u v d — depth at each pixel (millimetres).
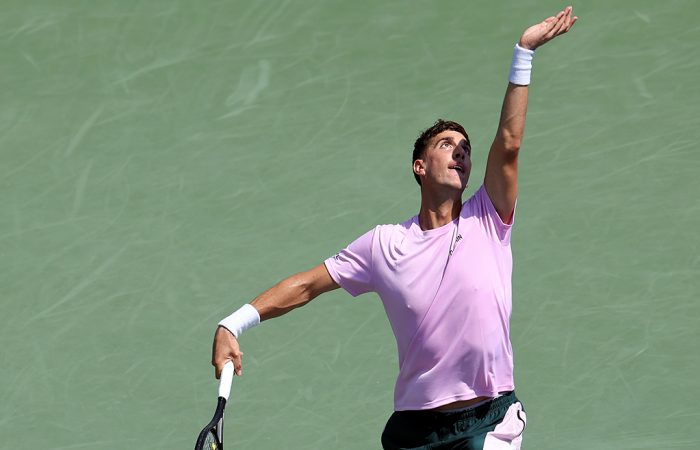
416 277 27125
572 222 43250
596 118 47781
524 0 53031
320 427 36219
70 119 49312
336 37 52156
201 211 44781
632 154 45969
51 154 47812
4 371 38875
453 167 27469
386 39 51844
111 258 43062
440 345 27000
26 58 52156
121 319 40594
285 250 42688
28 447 35938
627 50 50781
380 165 46156
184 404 37344
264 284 41312
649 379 37188
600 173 45250
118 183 46281
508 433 27344
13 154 47906
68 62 51844
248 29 52812
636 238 42438
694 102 48125
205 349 39250
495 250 27359
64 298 41594
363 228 43250
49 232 44344
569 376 37500
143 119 49125
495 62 50375
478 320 26844
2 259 43281
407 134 47438
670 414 35938
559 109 48375
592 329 39094
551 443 35125
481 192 27719
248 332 40031
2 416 37156
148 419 36844
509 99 27094
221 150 47469
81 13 53969
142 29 53031
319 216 44062
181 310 40719
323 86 50062
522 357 38250
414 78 50000
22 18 54000
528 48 27000
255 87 50219
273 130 48188
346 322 40219
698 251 41719
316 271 28391
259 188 45594
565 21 27344
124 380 38312
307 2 53781
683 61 50031
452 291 26906
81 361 39125
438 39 51656
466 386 27172
